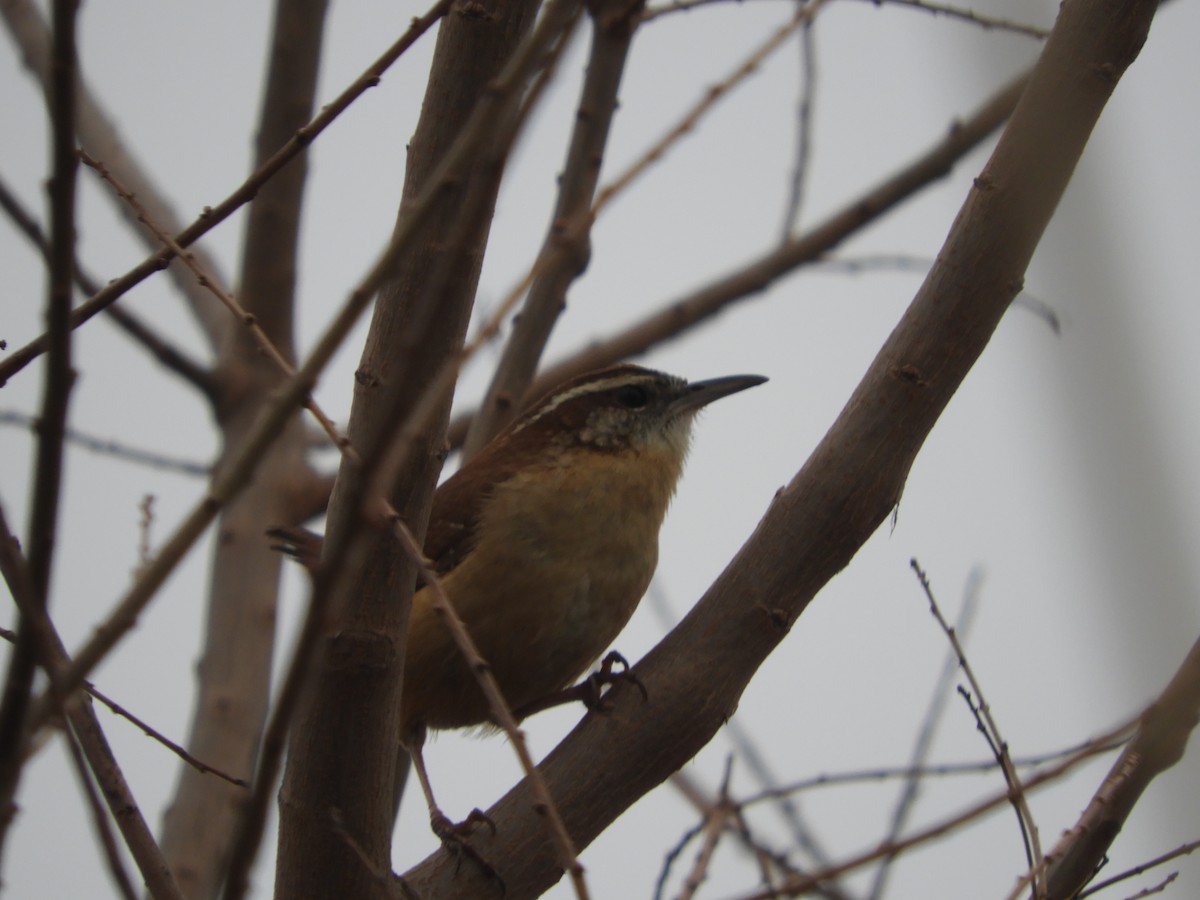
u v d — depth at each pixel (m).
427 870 7.56
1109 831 6.51
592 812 7.43
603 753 7.44
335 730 6.51
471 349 5.11
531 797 7.51
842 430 7.39
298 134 6.13
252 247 12.15
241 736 10.53
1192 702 6.20
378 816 6.74
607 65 10.40
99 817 5.19
